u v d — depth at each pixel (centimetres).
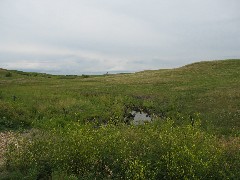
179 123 2317
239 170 1143
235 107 2688
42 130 1986
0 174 1170
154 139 1318
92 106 2998
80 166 1177
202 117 2478
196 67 6178
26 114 2477
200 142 1337
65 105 2934
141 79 5541
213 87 3878
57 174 1098
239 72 5159
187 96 3381
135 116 2767
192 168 1078
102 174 1148
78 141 1250
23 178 1106
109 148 1230
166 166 1123
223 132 2003
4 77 6725
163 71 6675
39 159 1223
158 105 3055
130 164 1112
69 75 8269
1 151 1510
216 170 1113
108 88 4450
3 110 2408
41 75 7994
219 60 6556
